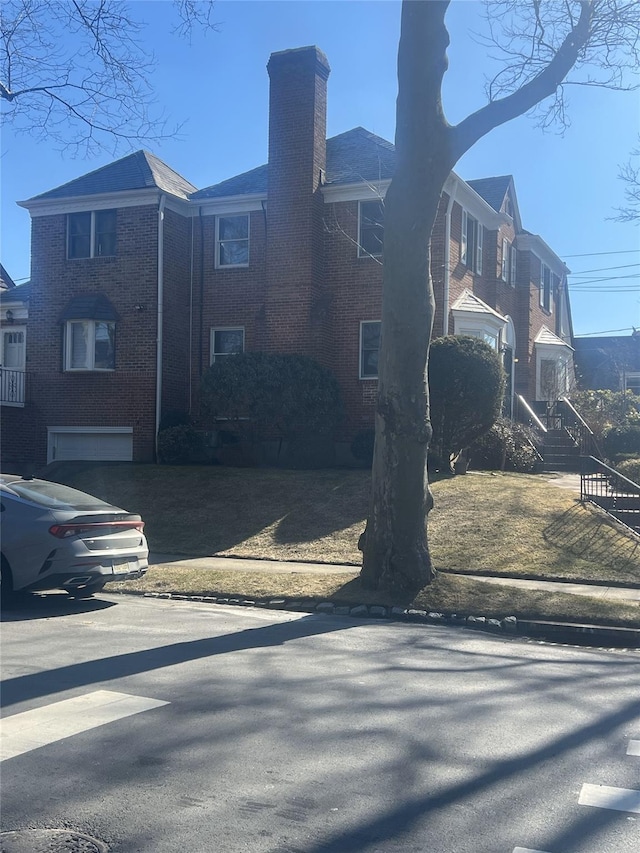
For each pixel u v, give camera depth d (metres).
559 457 20.78
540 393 28.17
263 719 5.53
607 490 15.64
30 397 22.31
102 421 21.56
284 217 20.78
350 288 20.78
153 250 21.27
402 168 10.20
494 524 13.95
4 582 9.70
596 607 9.70
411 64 10.10
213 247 22.28
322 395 18.75
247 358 18.92
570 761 4.85
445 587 10.45
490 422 17.16
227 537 14.75
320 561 13.16
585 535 13.37
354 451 19.44
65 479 19.12
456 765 4.74
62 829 3.87
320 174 21.08
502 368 17.08
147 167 22.58
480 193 26.05
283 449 19.58
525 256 27.25
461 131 10.18
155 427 21.02
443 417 16.92
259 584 11.22
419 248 10.27
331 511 15.46
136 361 21.30
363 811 4.08
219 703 5.89
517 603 9.93
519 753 4.97
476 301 21.48
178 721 5.46
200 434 20.28
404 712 5.76
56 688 6.23
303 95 20.80
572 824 3.97
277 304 20.73
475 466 19.89
